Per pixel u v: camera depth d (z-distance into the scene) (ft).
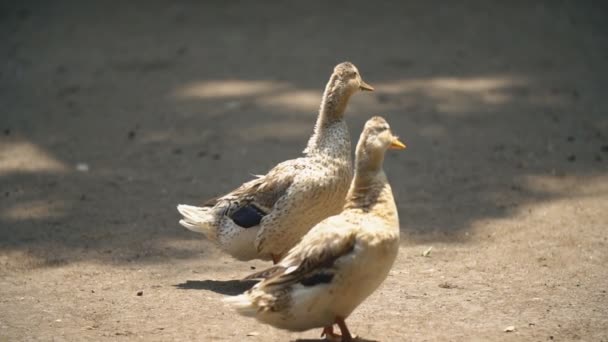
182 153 53.21
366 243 26.40
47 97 64.34
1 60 73.26
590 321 30.14
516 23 80.02
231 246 34.14
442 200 44.96
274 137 55.36
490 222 41.60
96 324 30.66
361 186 27.76
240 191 34.53
